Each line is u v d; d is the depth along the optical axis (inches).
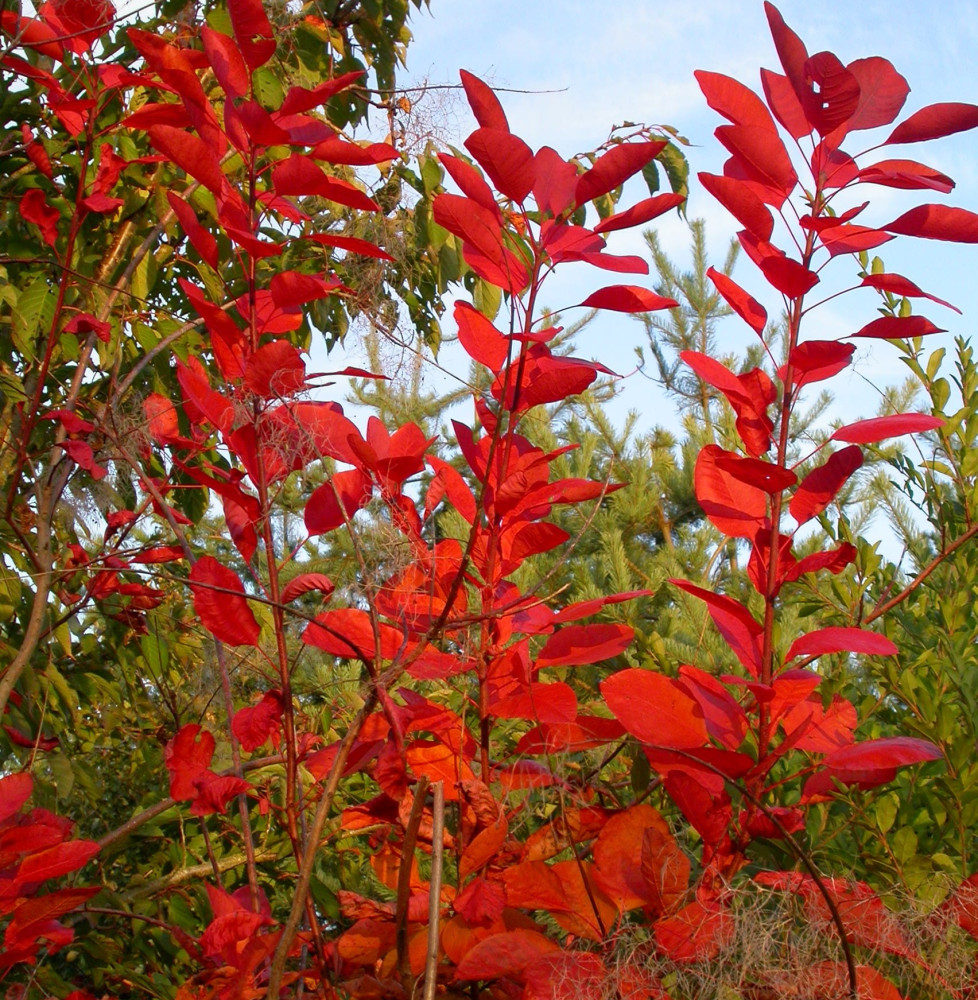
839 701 42.2
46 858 42.7
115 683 92.3
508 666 41.8
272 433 41.6
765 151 40.3
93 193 65.7
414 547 42.3
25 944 42.9
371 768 42.9
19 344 74.6
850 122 41.9
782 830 33.0
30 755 72.1
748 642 42.1
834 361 39.0
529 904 37.9
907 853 45.6
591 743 40.9
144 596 70.4
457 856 39.4
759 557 42.1
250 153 42.0
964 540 52.0
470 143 37.0
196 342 81.7
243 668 63.9
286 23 88.4
